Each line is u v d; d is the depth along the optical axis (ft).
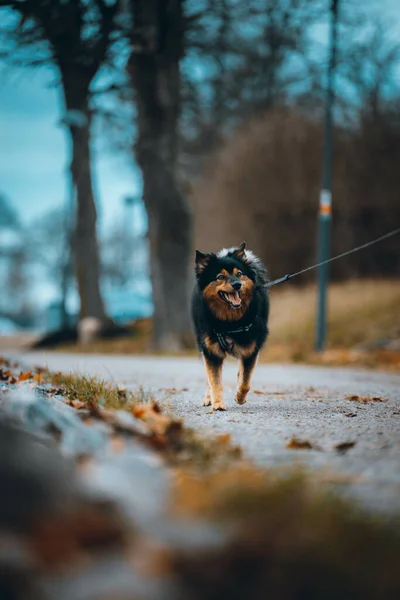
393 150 123.13
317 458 18.11
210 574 10.51
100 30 75.05
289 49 95.96
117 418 19.90
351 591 10.21
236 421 25.12
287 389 40.11
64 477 12.95
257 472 15.66
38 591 10.06
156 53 88.22
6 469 12.59
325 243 76.59
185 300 98.58
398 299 95.55
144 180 97.35
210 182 142.10
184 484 14.10
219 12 86.74
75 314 136.98
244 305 30.04
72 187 111.75
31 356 84.23
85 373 36.09
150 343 98.48
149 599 9.89
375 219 124.16
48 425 16.79
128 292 198.18
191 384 43.57
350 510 12.64
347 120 126.82
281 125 130.72
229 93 132.16
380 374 56.70
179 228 97.66
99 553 11.39
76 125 97.71
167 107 95.30
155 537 11.66
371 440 20.79
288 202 127.85
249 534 11.50
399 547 11.43
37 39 72.74
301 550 10.88
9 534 11.68
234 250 32.01
